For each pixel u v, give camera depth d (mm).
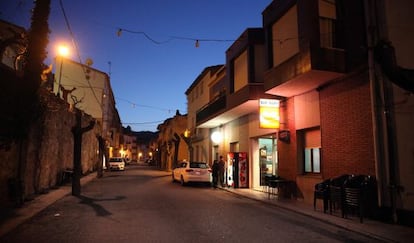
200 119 25953
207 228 8328
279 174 15414
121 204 12281
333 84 12016
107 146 46031
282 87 13188
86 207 11531
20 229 8125
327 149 12133
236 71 19078
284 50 14047
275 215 10523
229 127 23172
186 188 19359
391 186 9211
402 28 9328
